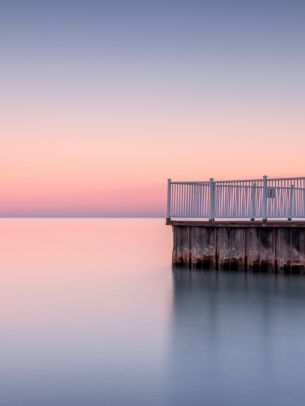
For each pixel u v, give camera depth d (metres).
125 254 38.94
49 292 21.77
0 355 12.63
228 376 11.16
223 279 23.12
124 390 10.40
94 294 21.09
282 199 22.89
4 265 31.88
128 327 15.34
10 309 18.14
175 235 25.52
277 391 10.32
